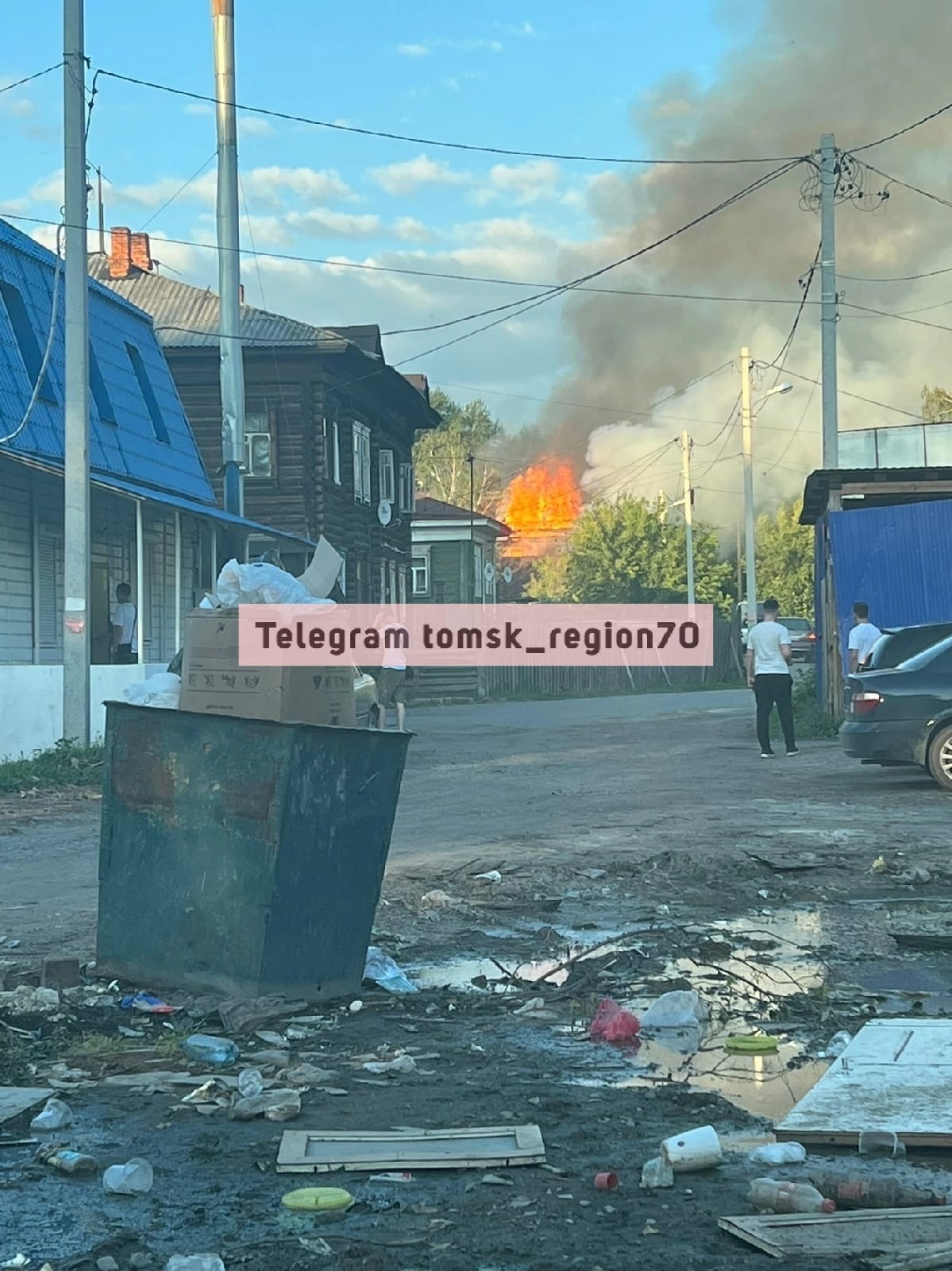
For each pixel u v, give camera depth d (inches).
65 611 745.0
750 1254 147.1
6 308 895.7
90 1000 255.8
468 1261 146.2
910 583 953.5
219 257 1049.5
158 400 1220.5
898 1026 233.3
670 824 513.3
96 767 703.7
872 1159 177.8
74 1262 147.6
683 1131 188.7
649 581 3149.6
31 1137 188.9
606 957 300.4
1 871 426.9
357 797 261.1
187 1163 177.9
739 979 280.2
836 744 877.2
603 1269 144.0
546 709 1502.2
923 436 1339.8
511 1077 215.8
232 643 281.0
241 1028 239.3
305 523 1555.1
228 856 254.1
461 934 330.6
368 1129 190.2
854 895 377.7
